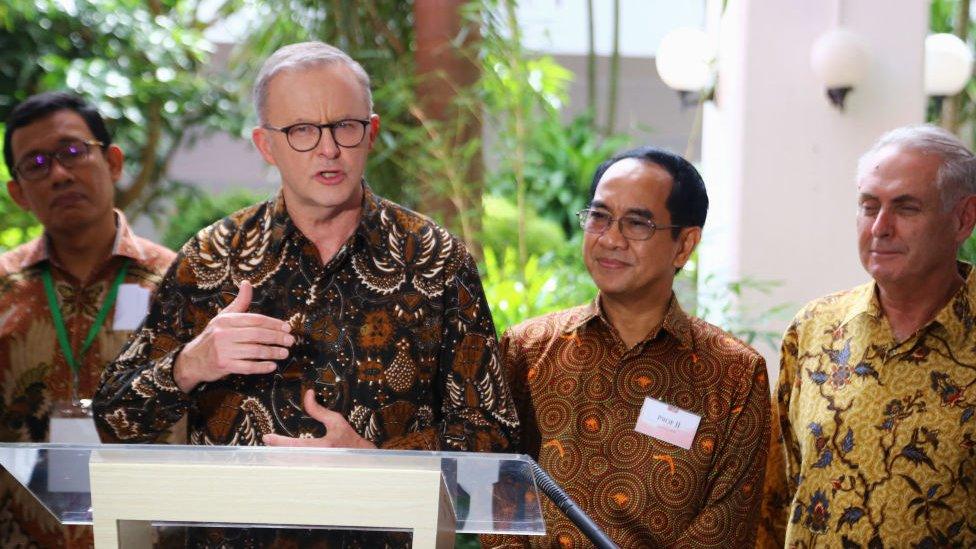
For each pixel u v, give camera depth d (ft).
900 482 9.33
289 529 6.22
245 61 24.72
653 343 9.90
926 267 9.43
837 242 16.96
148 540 5.83
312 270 8.65
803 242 17.01
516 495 5.93
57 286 11.62
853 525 9.43
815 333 10.22
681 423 9.63
